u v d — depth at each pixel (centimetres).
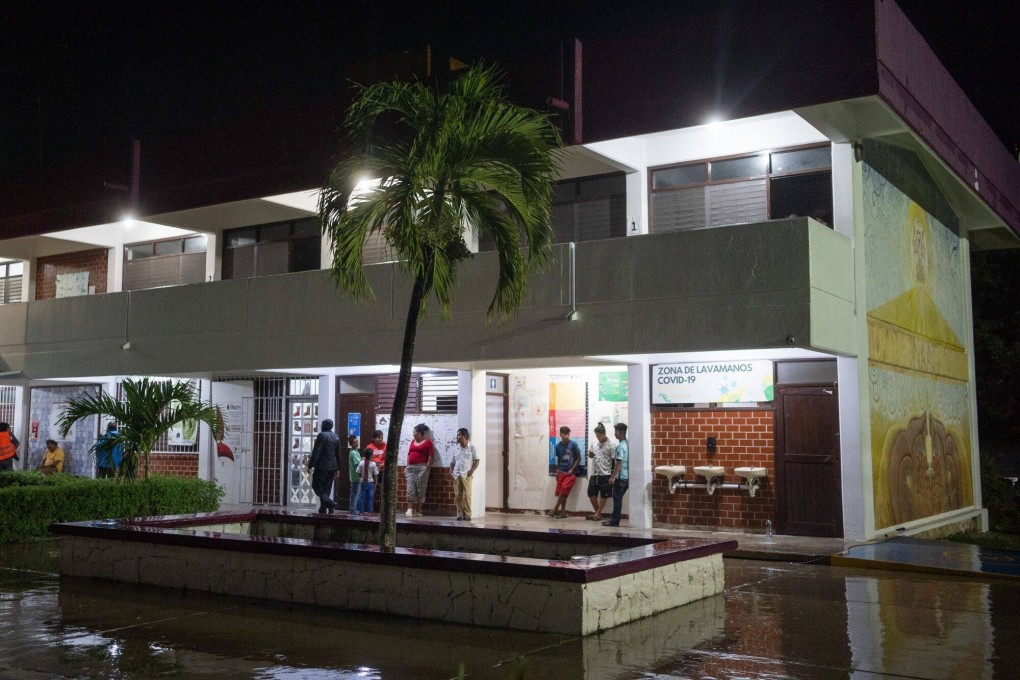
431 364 1630
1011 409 2538
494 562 788
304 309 1733
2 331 2206
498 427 1797
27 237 2234
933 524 1681
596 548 1005
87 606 880
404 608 834
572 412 1733
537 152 913
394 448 909
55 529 1087
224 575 948
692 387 1560
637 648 712
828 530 1429
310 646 720
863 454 1398
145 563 1009
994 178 1905
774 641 739
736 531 1504
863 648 717
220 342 1838
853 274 1418
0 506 1348
